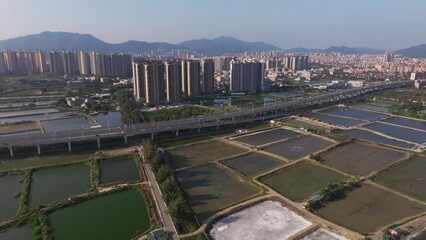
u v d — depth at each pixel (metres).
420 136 189.62
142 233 84.62
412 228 87.75
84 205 102.25
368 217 94.88
